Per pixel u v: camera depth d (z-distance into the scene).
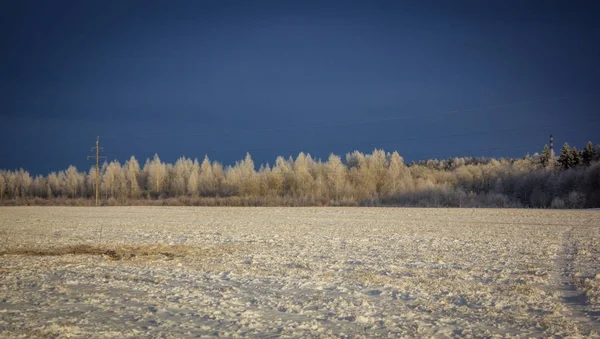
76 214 58.75
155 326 12.08
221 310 13.63
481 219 47.12
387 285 16.78
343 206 77.56
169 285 17.12
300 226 40.78
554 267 20.25
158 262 22.17
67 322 12.31
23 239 31.83
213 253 25.16
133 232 36.28
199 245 28.48
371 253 24.53
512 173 85.25
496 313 13.27
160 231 37.00
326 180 91.50
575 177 77.06
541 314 13.22
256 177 95.31
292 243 29.09
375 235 33.22
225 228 39.31
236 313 13.34
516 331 11.70
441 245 27.62
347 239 30.91
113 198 102.75
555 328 11.87
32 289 16.41
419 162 130.38
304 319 12.83
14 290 16.23
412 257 23.06
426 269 19.84
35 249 27.00
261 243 29.25
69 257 24.03
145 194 110.44
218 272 19.55
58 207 78.44
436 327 12.07
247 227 40.19
